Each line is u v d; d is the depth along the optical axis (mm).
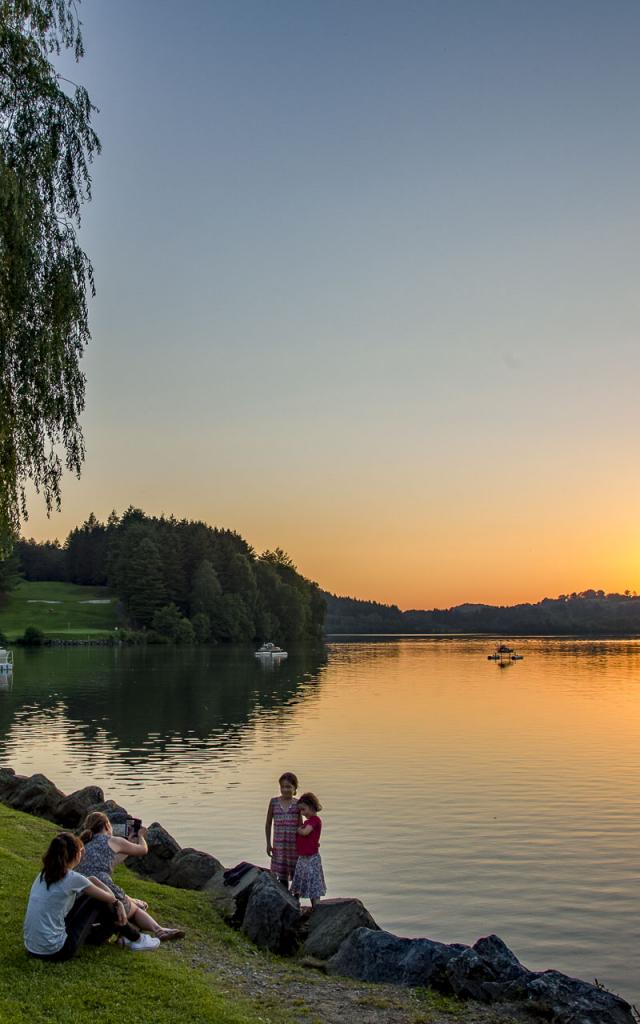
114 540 180500
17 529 16734
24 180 15656
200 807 25781
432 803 26609
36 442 16422
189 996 8789
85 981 8875
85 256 16875
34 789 19438
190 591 163750
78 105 16875
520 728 45750
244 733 43125
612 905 17500
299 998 9445
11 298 15500
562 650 169250
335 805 26328
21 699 59812
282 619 176250
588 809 25781
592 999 9133
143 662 100312
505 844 21844
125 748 37938
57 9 16688
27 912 9422
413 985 9883
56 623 152125
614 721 49250
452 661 123438
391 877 19203
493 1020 9008
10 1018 7926
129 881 13289
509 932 16062
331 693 67562
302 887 12555
